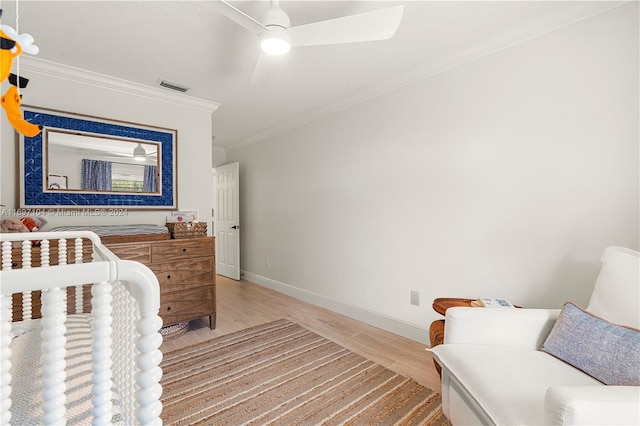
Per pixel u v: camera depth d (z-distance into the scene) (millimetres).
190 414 1553
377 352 2264
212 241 2721
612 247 1361
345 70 2375
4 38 539
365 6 1617
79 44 1976
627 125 1533
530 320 1374
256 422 1499
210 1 1115
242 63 2240
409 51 2104
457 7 1645
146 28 1800
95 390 604
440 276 2311
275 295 3830
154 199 2742
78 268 560
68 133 2324
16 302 1792
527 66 1859
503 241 1974
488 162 2037
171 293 2461
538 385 1049
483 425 1062
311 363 2090
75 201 2354
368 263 2861
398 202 2592
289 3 1585
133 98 2643
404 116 2531
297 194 3682
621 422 760
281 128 3842
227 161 5137
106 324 609
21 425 636
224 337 2537
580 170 1677
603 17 1599
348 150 3031
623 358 1010
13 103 652
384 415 1551
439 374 1820
